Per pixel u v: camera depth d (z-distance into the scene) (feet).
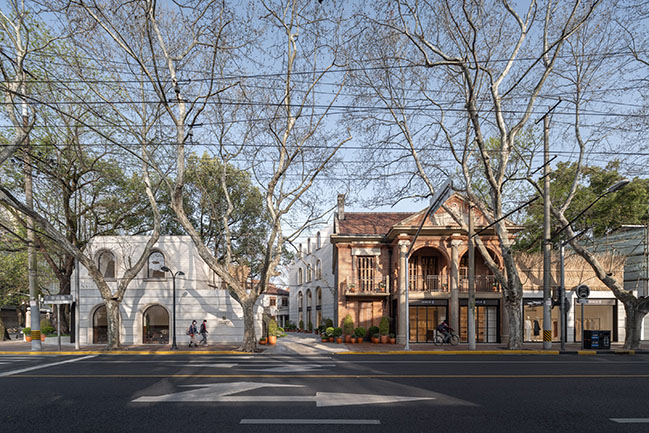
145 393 33.27
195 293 85.66
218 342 84.69
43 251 83.56
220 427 23.85
